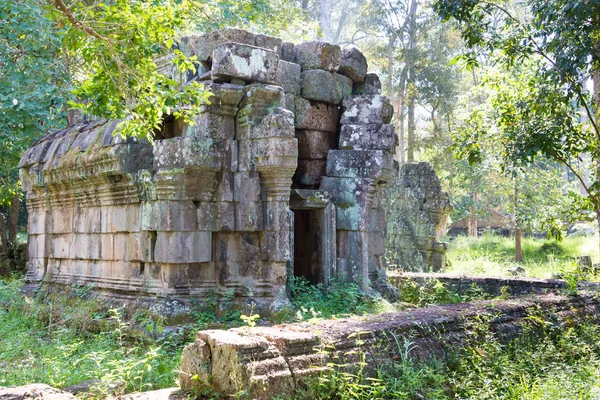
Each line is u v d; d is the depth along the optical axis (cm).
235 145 850
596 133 1048
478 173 2181
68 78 1264
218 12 1455
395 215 1709
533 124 1053
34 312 920
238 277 841
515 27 1012
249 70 862
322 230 959
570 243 2538
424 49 3064
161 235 811
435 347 527
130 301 845
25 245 1623
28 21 1120
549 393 503
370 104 1002
